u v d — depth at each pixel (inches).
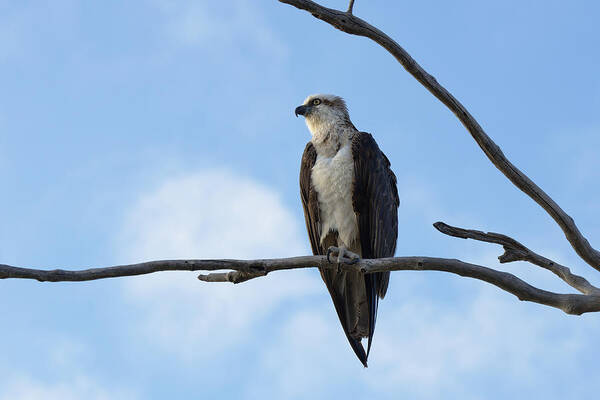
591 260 373.1
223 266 345.4
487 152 357.4
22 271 315.6
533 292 344.5
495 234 368.8
